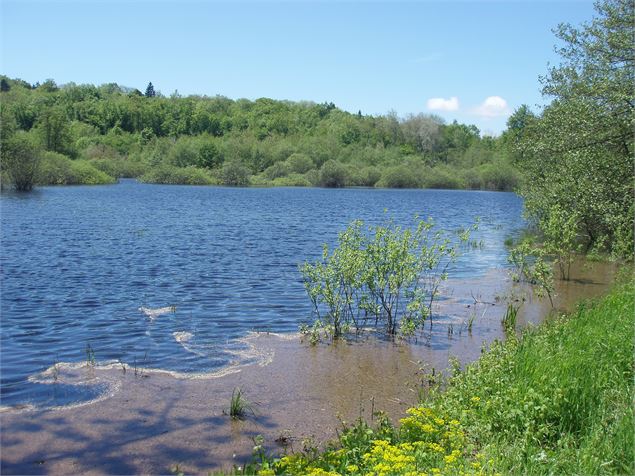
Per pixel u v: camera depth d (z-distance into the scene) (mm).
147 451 6883
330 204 54062
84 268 18156
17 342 10797
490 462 5547
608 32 19500
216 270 18625
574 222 20156
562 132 20297
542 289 16375
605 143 19781
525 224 38094
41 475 6277
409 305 12258
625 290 13180
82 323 12195
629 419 6113
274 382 9219
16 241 23266
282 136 134250
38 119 107438
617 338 8977
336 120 144750
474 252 24562
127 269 18266
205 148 105750
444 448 6273
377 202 59594
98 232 27016
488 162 115188
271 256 21797
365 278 12141
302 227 32531
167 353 10438
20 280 16062
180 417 7820
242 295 15227
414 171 103438
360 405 8383
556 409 6793
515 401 7031
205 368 9734
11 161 58188
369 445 6508
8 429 7289
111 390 8641
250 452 6926
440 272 19500
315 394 8781
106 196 54625
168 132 142125
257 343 11211
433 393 8219
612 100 18562
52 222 30438
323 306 14227
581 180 20438
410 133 130750
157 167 95375
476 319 13430
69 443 6996
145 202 48344
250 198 59625
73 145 102875
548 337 9859
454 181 103438
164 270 18344
